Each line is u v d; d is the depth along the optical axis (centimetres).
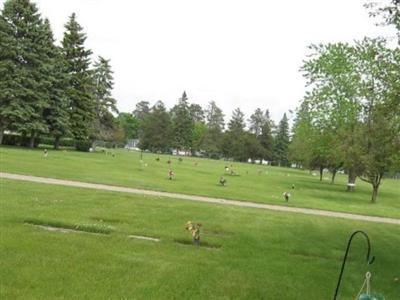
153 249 998
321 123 4456
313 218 1928
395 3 1216
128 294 684
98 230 1141
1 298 616
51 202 1493
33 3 5284
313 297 780
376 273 1026
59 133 5619
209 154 13162
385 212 2605
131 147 15512
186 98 13088
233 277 842
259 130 15125
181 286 754
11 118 5000
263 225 1544
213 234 1286
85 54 6259
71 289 678
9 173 2300
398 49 1386
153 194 2141
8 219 1140
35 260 803
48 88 5459
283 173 7088
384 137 1420
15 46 5072
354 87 4184
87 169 3150
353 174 4403
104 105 7125
